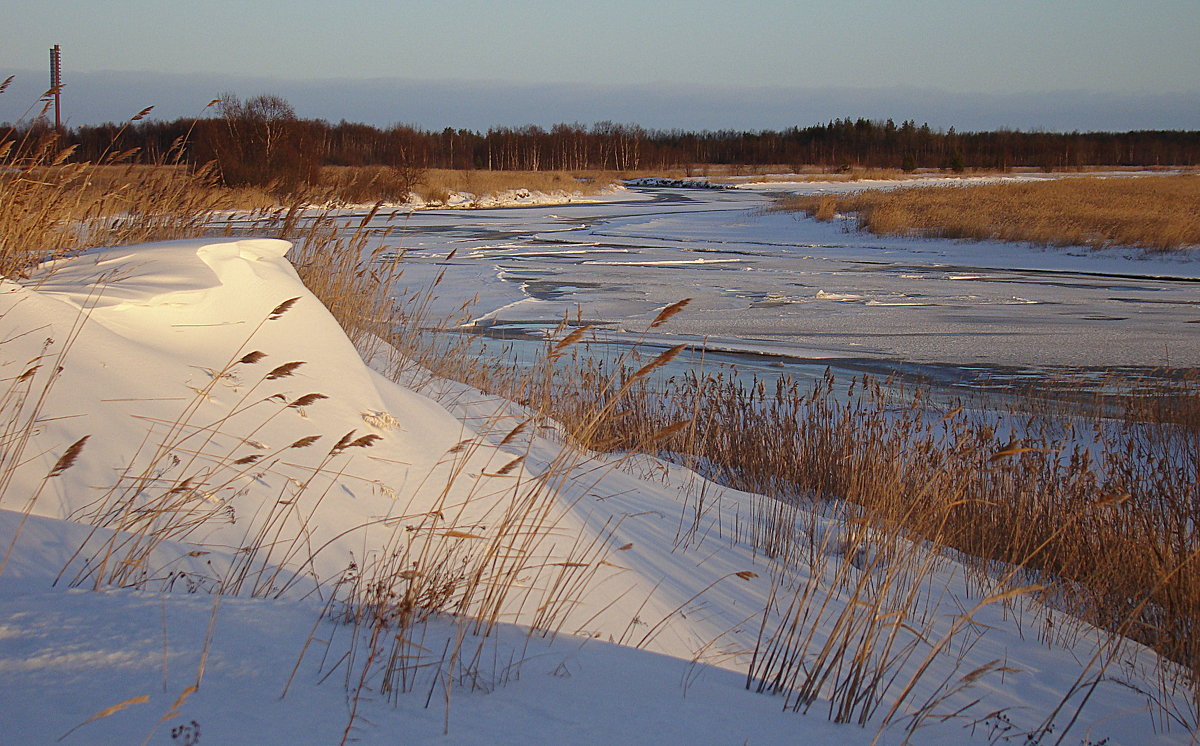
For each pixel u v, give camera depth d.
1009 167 118.38
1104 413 11.37
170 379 4.42
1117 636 5.32
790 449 8.76
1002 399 12.16
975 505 6.87
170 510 3.40
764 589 5.17
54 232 6.99
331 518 3.99
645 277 24.48
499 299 19.73
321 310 5.98
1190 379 12.88
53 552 2.99
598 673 3.00
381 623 2.91
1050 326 17.94
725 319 18.34
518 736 2.26
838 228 37.91
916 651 4.60
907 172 104.69
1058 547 6.34
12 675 2.12
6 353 3.97
